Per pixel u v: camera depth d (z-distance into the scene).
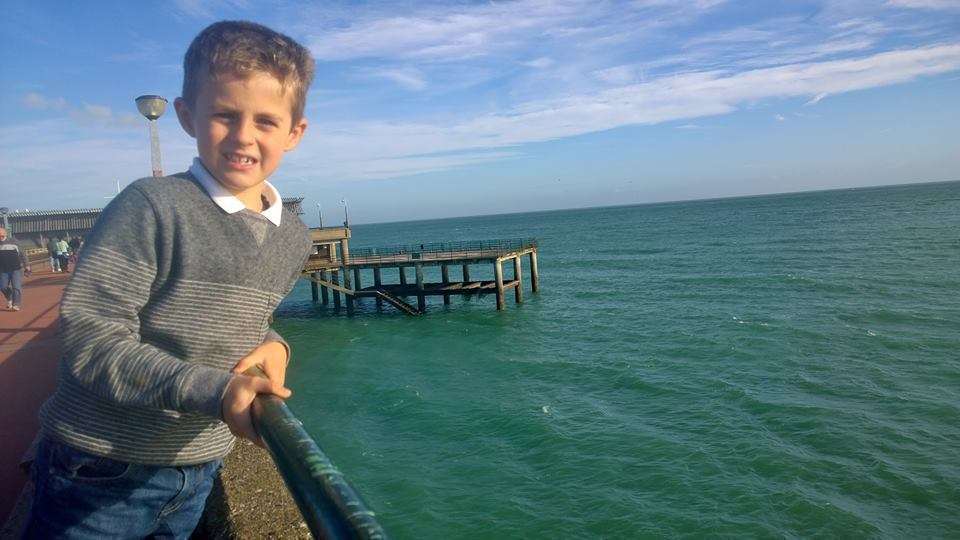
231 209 1.38
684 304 29.36
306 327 28.89
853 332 20.95
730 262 46.03
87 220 41.78
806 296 29.08
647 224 116.44
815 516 9.38
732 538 8.93
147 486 1.46
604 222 141.25
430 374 18.86
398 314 30.97
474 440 12.78
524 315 29.05
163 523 1.58
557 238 92.81
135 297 1.28
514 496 10.23
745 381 16.19
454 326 27.34
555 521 9.46
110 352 1.15
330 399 16.31
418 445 12.62
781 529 9.11
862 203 134.00
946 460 10.93
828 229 70.62
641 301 31.17
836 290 30.11
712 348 20.17
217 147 1.35
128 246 1.27
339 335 26.59
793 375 16.48
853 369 16.72
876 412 13.39
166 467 1.46
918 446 11.58
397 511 9.85
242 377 1.12
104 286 1.24
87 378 1.16
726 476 10.70
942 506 9.52
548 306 31.19
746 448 11.81
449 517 9.62
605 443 12.32
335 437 13.28
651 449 11.94
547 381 17.53
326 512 0.77
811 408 13.80
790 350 19.20
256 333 1.54
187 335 1.38
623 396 15.71
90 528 1.43
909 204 116.38
